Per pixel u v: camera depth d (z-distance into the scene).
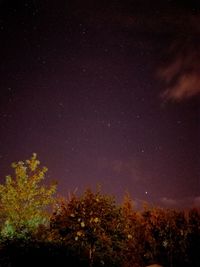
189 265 19.30
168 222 20.17
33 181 18.66
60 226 16.34
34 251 13.52
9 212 17.59
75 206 16.78
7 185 18.41
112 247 16.55
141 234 19.39
